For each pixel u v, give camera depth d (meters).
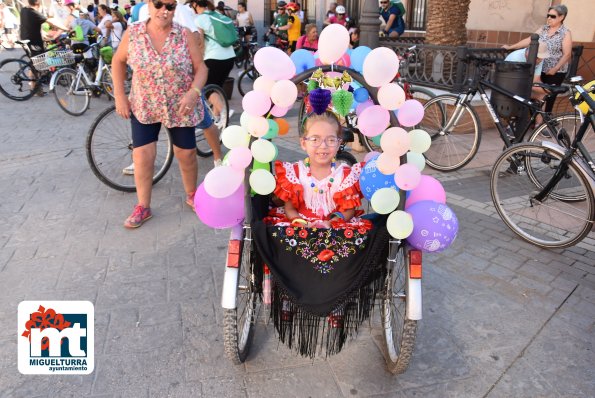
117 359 2.54
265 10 16.41
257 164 2.37
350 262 2.13
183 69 3.66
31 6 9.06
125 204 4.42
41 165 5.41
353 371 2.48
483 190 4.79
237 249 2.24
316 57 2.39
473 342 2.68
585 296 3.08
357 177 2.46
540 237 3.81
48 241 3.75
